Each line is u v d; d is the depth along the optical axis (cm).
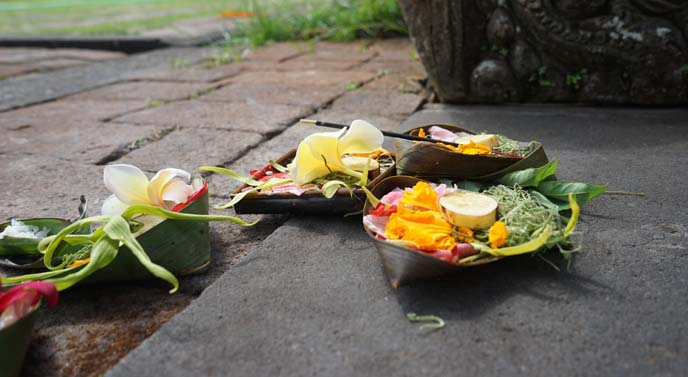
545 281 47
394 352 41
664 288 46
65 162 74
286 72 122
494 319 43
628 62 83
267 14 181
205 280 50
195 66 136
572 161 67
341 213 56
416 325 43
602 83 85
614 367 40
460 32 87
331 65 128
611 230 53
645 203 57
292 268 49
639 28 81
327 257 51
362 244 52
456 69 89
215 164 71
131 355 42
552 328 42
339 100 97
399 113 89
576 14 83
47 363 43
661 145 71
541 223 49
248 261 50
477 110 88
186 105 98
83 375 42
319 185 56
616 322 43
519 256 49
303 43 163
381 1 164
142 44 171
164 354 42
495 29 86
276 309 45
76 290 49
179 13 259
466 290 46
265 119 87
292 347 42
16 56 163
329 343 42
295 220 56
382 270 49
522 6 84
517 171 55
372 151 56
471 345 41
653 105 85
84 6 315
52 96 109
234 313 45
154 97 105
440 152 54
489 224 48
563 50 85
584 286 46
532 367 40
